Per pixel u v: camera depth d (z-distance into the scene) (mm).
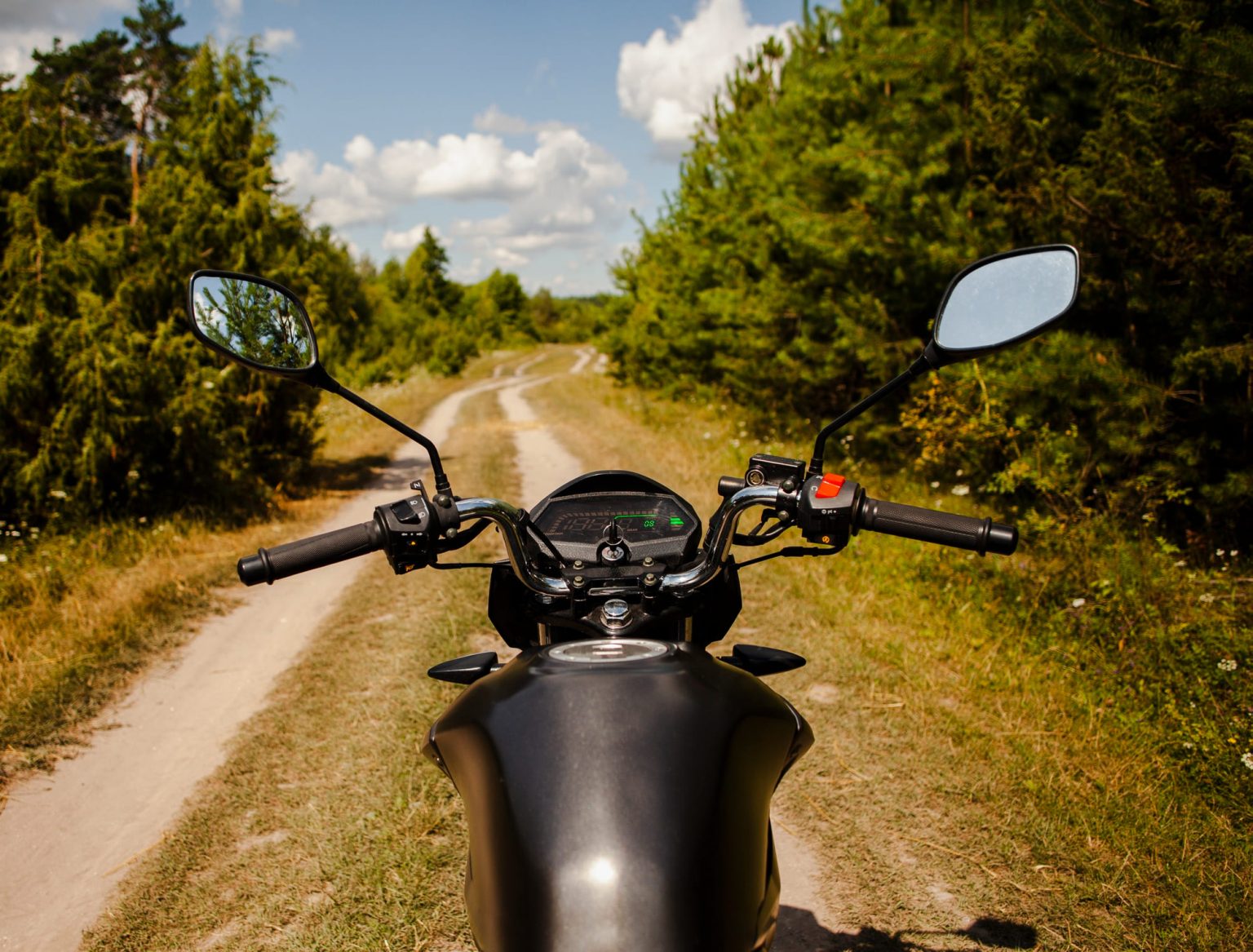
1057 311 2004
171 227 11484
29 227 10008
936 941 2992
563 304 132750
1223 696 4562
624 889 1354
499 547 8781
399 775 4254
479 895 1520
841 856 3508
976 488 8836
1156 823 3592
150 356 10094
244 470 11523
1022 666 5156
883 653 5457
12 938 3309
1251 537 6730
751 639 5820
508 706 1648
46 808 4242
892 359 9812
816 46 12234
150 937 3225
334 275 17141
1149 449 6617
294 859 3658
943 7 8844
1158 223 6094
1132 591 5527
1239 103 5629
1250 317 6207
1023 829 3611
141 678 5863
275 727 4930
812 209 10328
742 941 1434
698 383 20047
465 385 43312
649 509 2551
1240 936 2941
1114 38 6086
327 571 8375
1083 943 2957
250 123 13266
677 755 1512
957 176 9102
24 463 9352
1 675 5625
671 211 20359
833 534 2029
